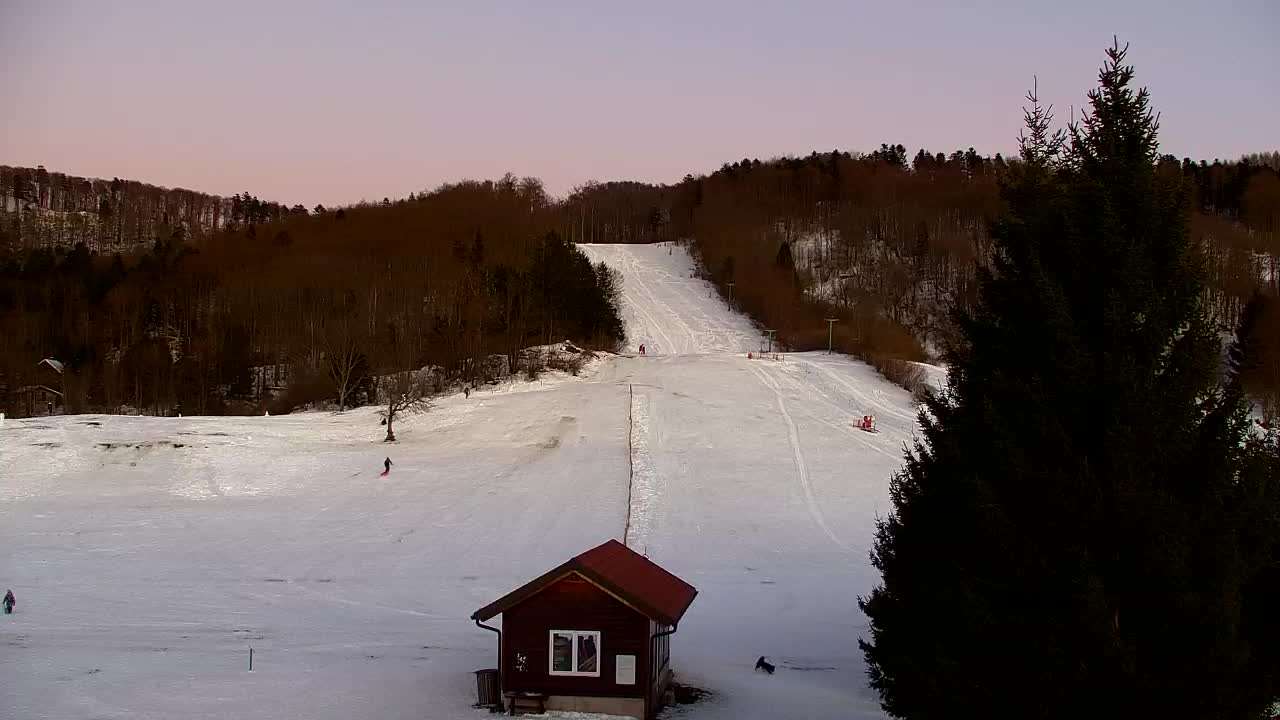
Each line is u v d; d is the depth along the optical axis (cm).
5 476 6638
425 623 4016
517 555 5250
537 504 6250
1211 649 1620
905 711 2153
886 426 8538
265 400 12106
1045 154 2180
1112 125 1989
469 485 6719
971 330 2211
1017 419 1962
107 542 5366
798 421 8612
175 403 11919
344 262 17588
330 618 4075
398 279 15862
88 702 2805
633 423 8425
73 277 15950
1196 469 1788
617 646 2703
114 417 8325
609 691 2698
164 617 4012
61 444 7238
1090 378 1858
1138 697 1648
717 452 7550
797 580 4816
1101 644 1680
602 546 3159
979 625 1855
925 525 2347
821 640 3903
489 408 9125
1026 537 1823
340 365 10500
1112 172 1966
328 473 7056
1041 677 1766
